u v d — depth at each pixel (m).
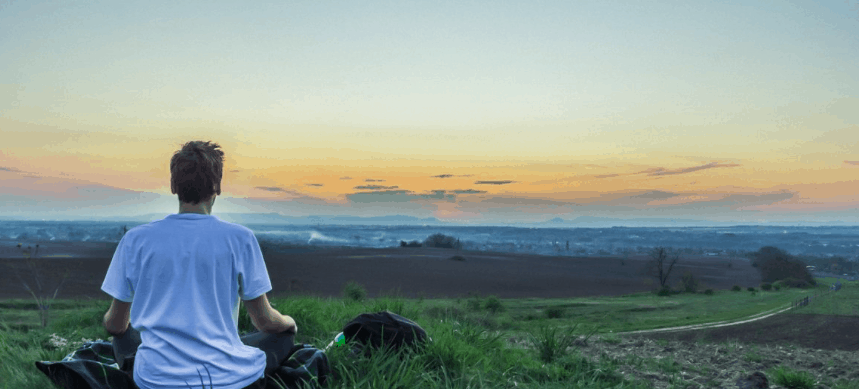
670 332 35.53
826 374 6.59
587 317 51.38
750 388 5.15
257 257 2.30
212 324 2.16
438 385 3.27
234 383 2.18
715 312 59.78
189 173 2.20
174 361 2.09
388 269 111.44
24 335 4.80
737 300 78.50
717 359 7.27
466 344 4.84
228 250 2.20
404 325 4.03
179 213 2.26
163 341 2.11
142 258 2.14
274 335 2.65
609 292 98.75
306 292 7.99
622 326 41.34
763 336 34.75
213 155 2.28
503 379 3.97
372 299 7.25
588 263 173.38
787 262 146.12
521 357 5.39
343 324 5.51
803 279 127.19
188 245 2.15
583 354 6.76
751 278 146.62
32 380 3.01
